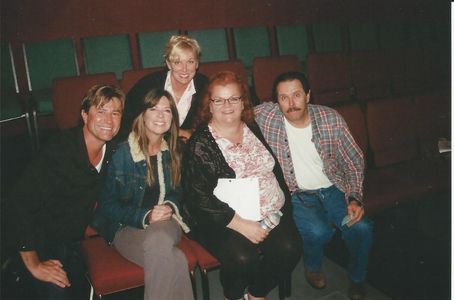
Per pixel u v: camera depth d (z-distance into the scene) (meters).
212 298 1.97
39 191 1.53
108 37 3.82
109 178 1.64
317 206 1.99
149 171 1.64
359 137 2.44
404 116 2.56
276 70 3.38
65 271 1.59
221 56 4.18
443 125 2.66
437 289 1.93
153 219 1.60
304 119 1.96
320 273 2.04
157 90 1.61
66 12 3.94
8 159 2.90
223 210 1.66
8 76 3.41
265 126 1.99
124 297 1.88
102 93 1.53
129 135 1.67
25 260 1.53
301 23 4.97
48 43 3.63
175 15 4.38
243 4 4.64
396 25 4.94
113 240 1.65
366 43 4.82
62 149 1.56
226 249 1.62
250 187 1.68
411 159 2.61
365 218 1.89
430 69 3.97
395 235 2.31
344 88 3.56
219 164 1.69
